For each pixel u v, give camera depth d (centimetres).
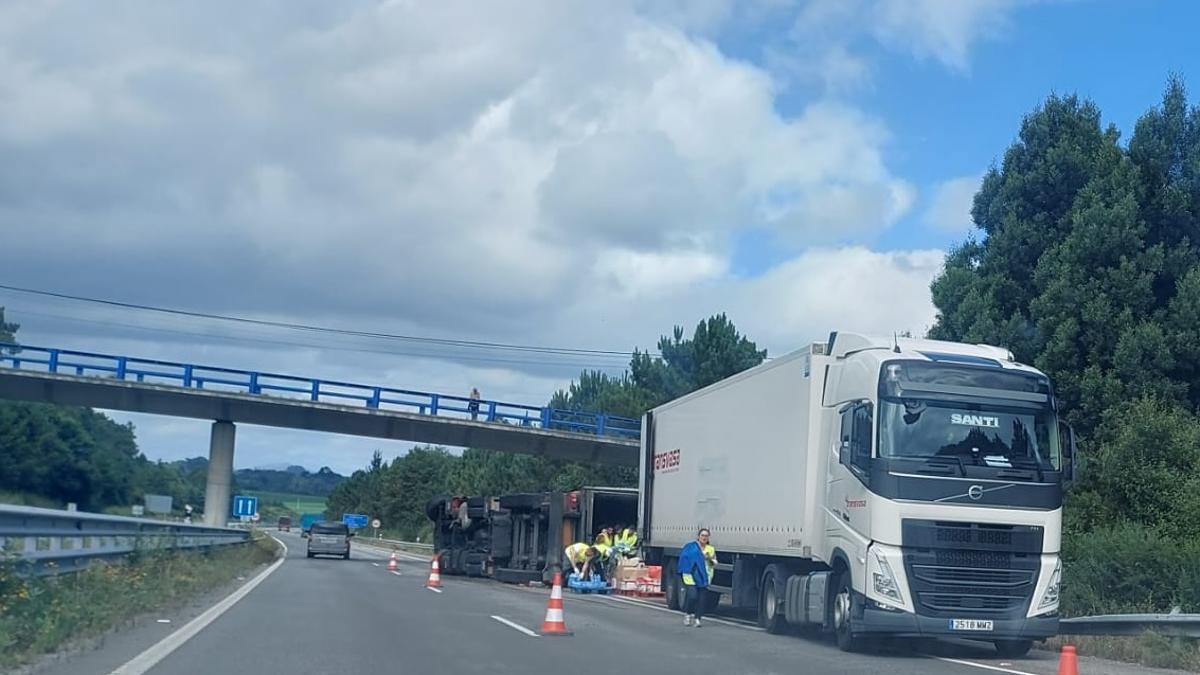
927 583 1650
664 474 2847
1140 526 2216
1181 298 2706
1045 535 1689
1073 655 1259
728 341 6044
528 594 3216
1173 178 2895
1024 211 3064
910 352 1767
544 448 5538
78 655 1343
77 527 1878
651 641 1806
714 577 2448
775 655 1638
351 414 5309
